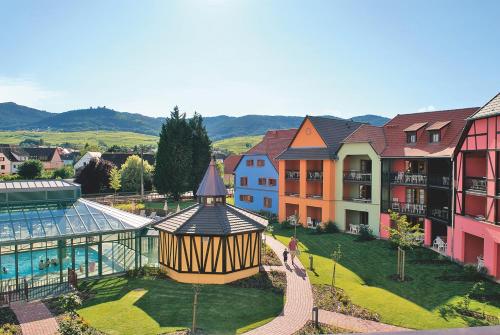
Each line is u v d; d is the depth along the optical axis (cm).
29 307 2086
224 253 2491
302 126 4391
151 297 2222
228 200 6353
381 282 2472
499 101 2438
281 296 2266
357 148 3834
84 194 6347
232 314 1998
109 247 2717
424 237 3325
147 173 6838
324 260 2981
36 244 2612
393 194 3812
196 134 6319
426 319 1895
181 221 2628
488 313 1939
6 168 10681
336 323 1898
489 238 2447
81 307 2064
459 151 2811
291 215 4516
